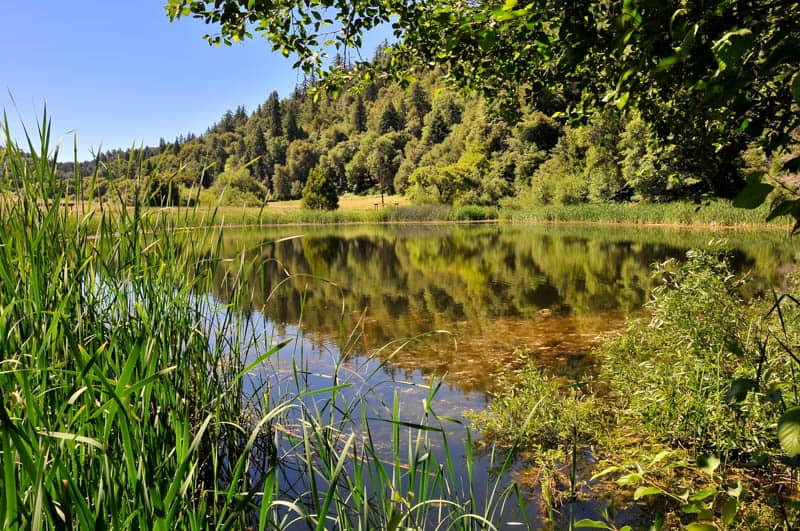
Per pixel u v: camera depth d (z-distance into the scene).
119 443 1.70
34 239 1.82
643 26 1.33
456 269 13.09
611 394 4.27
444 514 2.55
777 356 2.81
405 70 3.67
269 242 2.63
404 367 5.19
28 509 1.29
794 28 1.10
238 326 2.77
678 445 3.10
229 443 2.63
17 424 1.27
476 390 4.54
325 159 88.31
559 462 3.20
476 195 48.75
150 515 1.33
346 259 15.92
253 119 120.94
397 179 75.50
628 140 31.14
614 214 32.16
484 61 3.23
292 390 4.24
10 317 1.71
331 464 1.97
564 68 2.68
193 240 2.56
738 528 2.11
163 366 2.13
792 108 1.54
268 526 2.35
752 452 2.74
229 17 2.54
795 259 11.93
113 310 2.13
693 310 3.37
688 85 1.53
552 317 7.49
